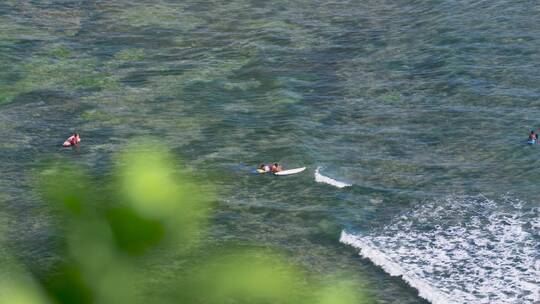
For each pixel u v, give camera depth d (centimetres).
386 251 14400
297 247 14562
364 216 15738
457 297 13062
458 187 16850
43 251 14225
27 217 15762
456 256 14262
